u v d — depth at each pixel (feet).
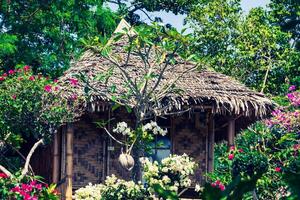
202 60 36.50
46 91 39.75
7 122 39.65
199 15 94.02
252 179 7.04
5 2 72.49
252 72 94.89
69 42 72.95
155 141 47.44
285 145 43.83
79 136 46.24
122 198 33.53
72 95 40.47
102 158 46.57
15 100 39.19
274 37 93.25
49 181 46.52
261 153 36.45
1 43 65.92
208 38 92.63
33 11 72.95
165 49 34.99
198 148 47.78
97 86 41.65
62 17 72.54
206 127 47.88
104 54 35.04
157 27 34.63
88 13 74.84
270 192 35.19
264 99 43.88
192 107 42.70
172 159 34.24
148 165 34.06
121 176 46.39
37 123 39.73
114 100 35.94
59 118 39.75
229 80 45.70
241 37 93.35
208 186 7.09
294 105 48.73
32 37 73.61
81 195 33.58
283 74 97.40
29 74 41.09
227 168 38.83
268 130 44.86
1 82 42.27
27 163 37.01
